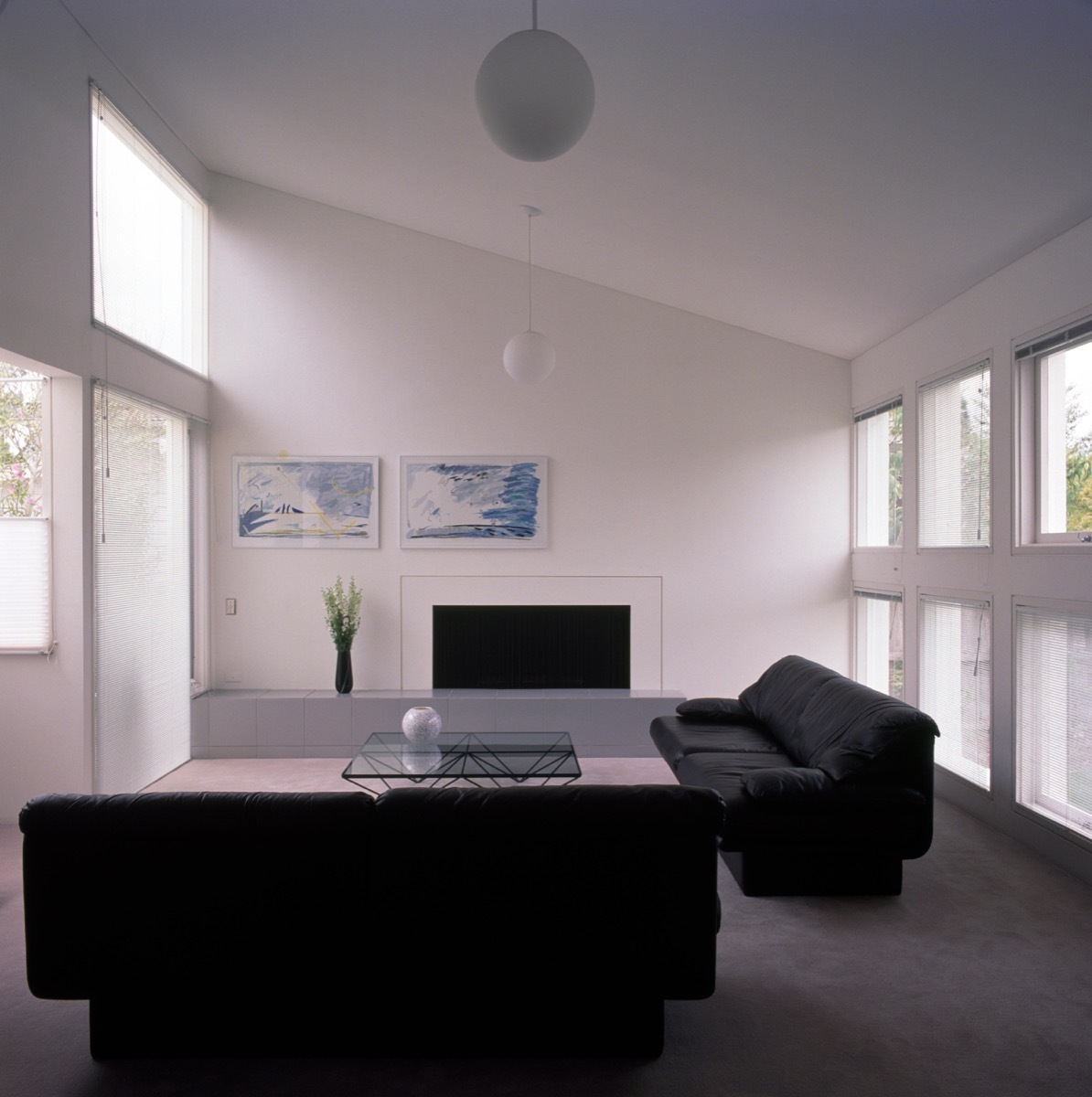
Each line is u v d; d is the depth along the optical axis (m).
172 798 2.20
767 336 5.91
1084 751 3.43
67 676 4.03
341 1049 2.26
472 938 2.21
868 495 5.81
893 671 5.29
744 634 5.91
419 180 4.92
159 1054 2.26
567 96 2.08
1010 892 3.28
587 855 2.19
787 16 2.61
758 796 3.15
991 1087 2.08
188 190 5.44
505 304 5.85
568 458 5.88
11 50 3.50
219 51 4.07
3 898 3.21
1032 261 3.69
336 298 5.82
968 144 3.02
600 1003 2.24
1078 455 3.55
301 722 5.45
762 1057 2.21
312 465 5.79
